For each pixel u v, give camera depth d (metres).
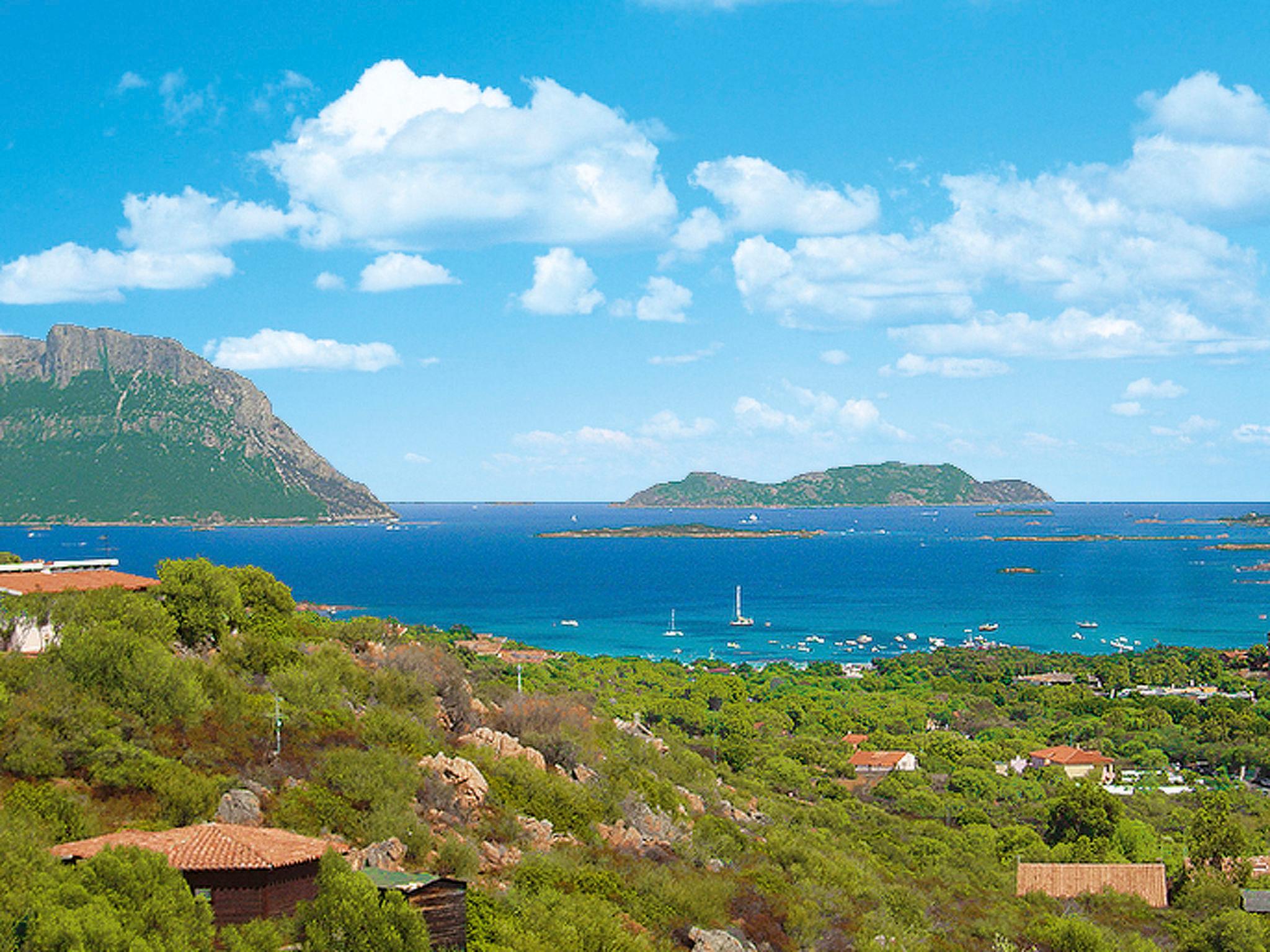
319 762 50.66
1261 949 59.62
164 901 30.84
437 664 72.56
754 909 51.56
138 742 46.97
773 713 151.00
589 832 55.84
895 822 95.25
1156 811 106.81
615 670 172.38
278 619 75.00
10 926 28.91
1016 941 59.97
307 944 32.84
